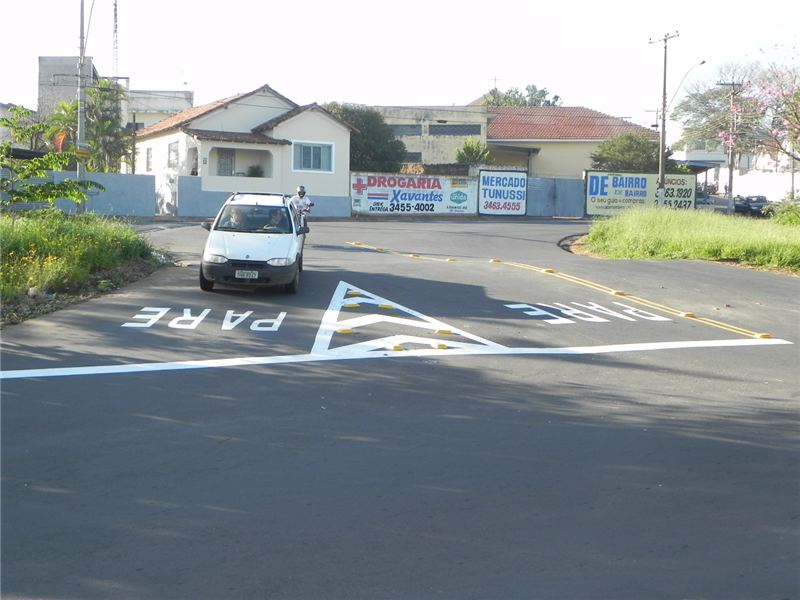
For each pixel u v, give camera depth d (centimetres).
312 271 1734
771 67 3077
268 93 4128
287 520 535
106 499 569
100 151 4150
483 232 3228
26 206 2608
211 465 638
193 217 3822
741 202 5547
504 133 6444
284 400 827
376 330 1180
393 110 6041
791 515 553
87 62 5447
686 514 552
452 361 1014
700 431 753
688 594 442
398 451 678
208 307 1316
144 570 466
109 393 838
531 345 1120
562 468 642
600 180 4725
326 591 443
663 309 1424
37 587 446
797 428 770
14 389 846
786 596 441
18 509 551
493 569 468
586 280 1702
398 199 4366
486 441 709
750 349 1139
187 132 3866
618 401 855
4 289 1303
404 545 498
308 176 4141
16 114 1802
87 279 1498
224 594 439
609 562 479
